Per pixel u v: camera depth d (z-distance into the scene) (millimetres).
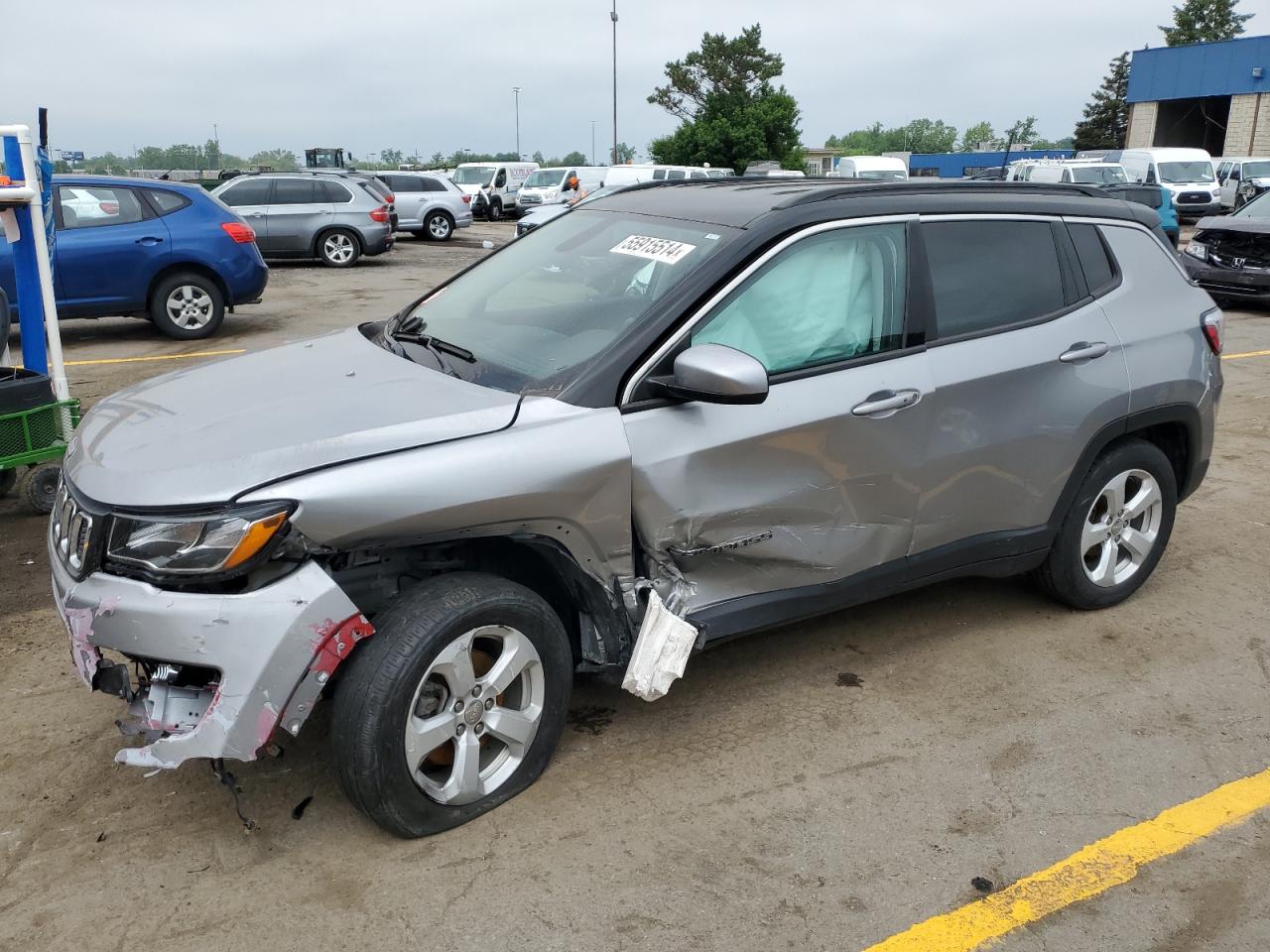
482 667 2984
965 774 3270
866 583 3627
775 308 3305
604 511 2975
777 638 4180
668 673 3084
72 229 9891
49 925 2582
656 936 2574
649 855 2861
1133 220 4320
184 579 2537
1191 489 4605
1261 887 2789
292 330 11336
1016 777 3260
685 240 3428
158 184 10414
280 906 2654
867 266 3510
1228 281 12898
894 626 4305
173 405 3111
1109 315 4090
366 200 18844
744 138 50875
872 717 3592
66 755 3293
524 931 2582
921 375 3539
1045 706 3689
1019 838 2973
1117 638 4227
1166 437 4516
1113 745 3455
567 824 2980
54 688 3697
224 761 3244
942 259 3686
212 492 2562
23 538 5145
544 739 3100
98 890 2707
